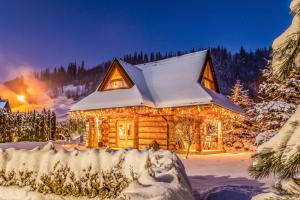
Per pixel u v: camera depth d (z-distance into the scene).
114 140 21.81
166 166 4.12
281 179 2.14
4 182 5.20
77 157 4.91
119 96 20.39
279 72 2.19
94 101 21.33
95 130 22.45
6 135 32.69
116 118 21.88
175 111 19.09
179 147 20.12
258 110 18.00
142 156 4.49
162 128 19.59
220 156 16.97
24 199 4.95
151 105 19.03
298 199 2.04
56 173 4.91
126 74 21.28
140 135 20.31
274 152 2.00
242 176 8.84
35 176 5.05
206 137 24.12
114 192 4.48
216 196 5.68
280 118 16.61
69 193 4.75
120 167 4.57
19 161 5.25
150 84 22.41
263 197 2.24
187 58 23.52
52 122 38.94
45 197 4.88
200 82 20.86
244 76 131.50
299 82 16.09
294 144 1.91
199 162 13.32
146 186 3.06
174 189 3.04
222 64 139.50
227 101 22.81
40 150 5.30
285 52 2.15
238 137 27.67
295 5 2.15
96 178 4.65
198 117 19.05
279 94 17.19
